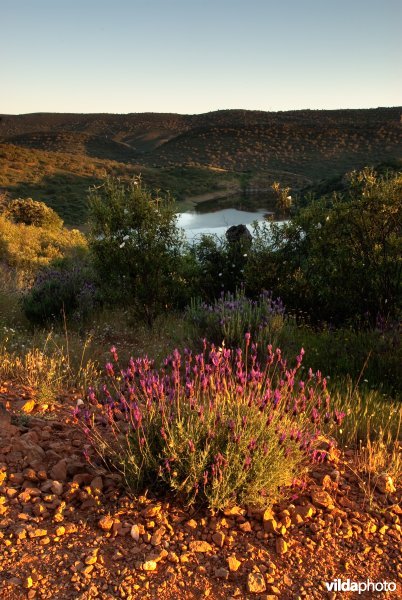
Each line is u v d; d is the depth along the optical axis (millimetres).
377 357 6984
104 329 8664
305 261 10547
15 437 3953
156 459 3525
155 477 3516
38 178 105500
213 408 3828
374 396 5781
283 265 10508
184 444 3443
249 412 3742
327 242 9250
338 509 3482
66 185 103812
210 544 3068
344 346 7391
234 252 12086
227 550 3037
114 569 2801
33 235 23234
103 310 9781
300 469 3787
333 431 4645
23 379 5496
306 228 10672
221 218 80875
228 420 3641
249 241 12328
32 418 4395
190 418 3656
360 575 2939
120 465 3689
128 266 9680
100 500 3363
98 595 2615
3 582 2646
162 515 3229
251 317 7547
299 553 3068
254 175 158250
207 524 3230
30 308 9156
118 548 2957
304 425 4242
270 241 11062
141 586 2703
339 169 194875
